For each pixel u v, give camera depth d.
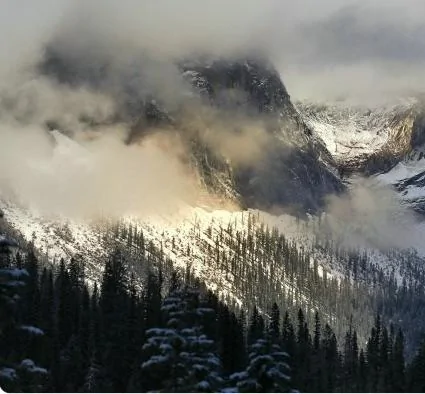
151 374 81.25
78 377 140.38
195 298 84.06
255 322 153.12
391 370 146.25
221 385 81.81
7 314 78.56
